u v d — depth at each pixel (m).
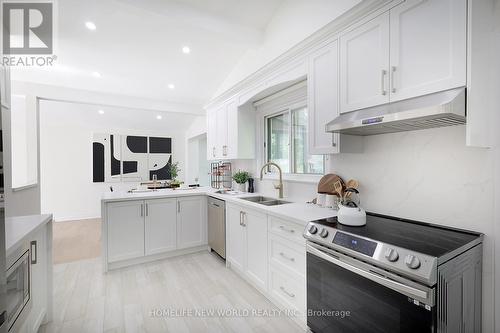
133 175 6.25
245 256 2.54
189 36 2.80
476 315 1.29
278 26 2.70
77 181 5.71
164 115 5.72
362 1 1.57
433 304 1.01
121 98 4.26
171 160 6.74
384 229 1.46
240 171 3.78
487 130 1.26
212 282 2.56
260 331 1.82
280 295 2.03
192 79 3.83
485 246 1.33
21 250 1.45
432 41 1.28
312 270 1.60
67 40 2.74
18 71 3.37
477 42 1.18
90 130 5.85
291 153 2.86
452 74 1.21
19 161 4.75
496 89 1.28
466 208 1.40
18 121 4.71
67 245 3.83
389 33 1.48
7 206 2.38
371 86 1.58
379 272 1.20
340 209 1.62
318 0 2.25
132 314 2.02
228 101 3.48
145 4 2.18
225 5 2.53
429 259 1.03
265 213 2.17
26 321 1.55
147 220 3.08
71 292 2.36
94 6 2.27
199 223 3.45
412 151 1.65
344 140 1.83
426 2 1.31
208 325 1.89
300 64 2.21
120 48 2.95
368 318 1.26
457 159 1.44
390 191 1.78
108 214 2.84
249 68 3.18
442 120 1.29
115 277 2.69
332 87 1.86
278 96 2.88
